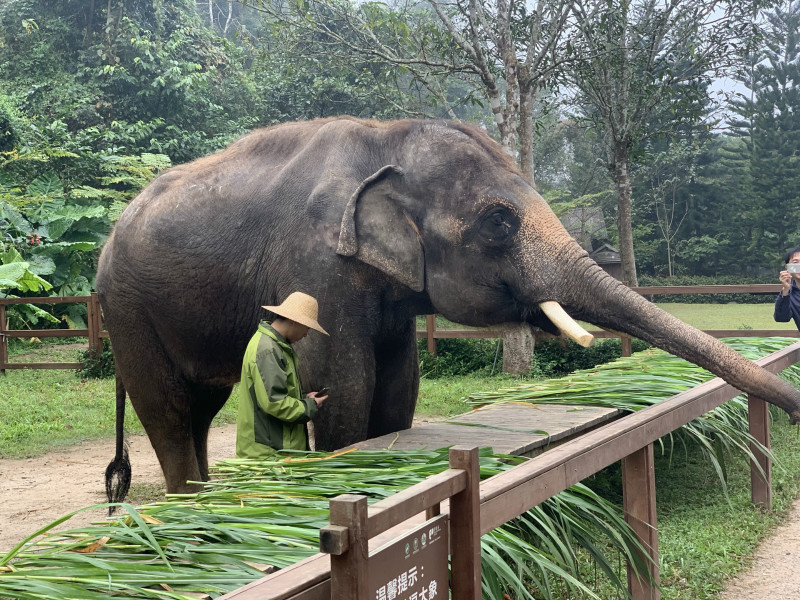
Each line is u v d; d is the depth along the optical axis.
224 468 3.44
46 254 17.33
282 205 4.64
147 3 25.48
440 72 12.45
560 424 4.60
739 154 42.44
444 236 4.36
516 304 4.40
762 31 15.18
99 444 8.38
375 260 4.28
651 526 3.57
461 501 2.04
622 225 16.11
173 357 5.17
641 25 14.87
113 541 2.35
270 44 15.89
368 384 4.45
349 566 1.57
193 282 4.86
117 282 5.18
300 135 4.91
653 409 3.78
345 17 12.60
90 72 23.98
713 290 9.45
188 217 4.92
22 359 15.09
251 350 3.84
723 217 42.53
